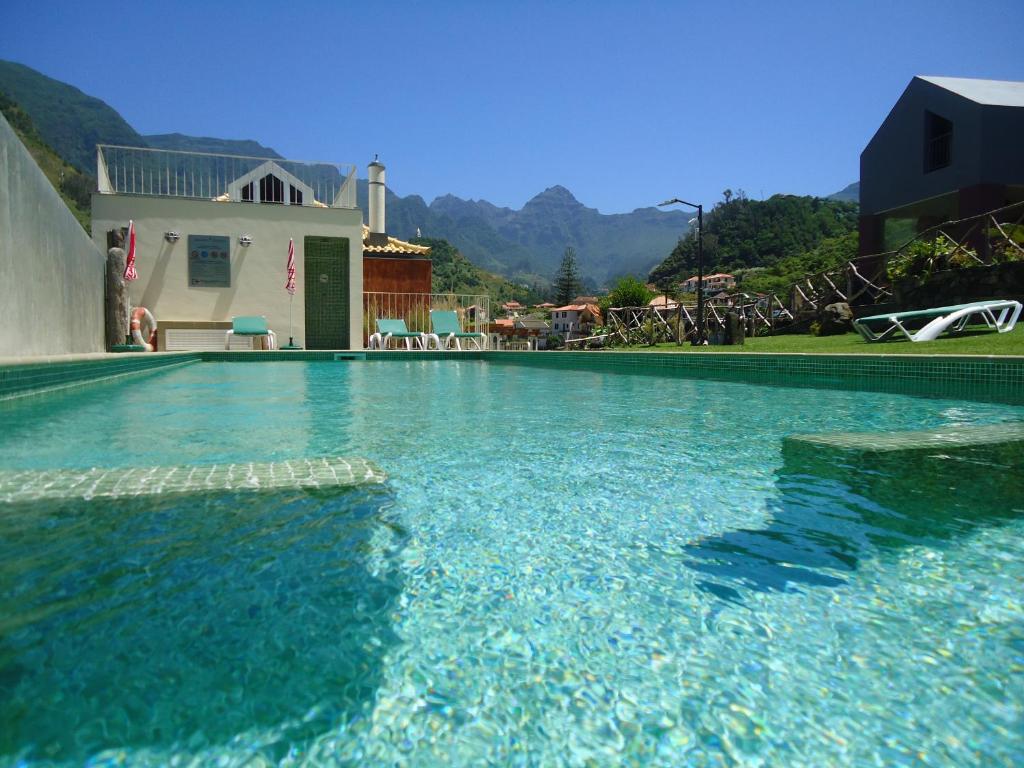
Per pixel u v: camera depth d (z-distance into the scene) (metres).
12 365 3.81
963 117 11.96
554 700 0.82
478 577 1.21
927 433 2.86
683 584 1.19
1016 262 8.28
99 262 9.26
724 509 1.67
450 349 13.16
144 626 0.96
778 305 13.66
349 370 8.81
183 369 8.76
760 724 0.78
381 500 1.71
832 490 1.86
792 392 5.17
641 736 0.75
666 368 8.06
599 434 2.90
